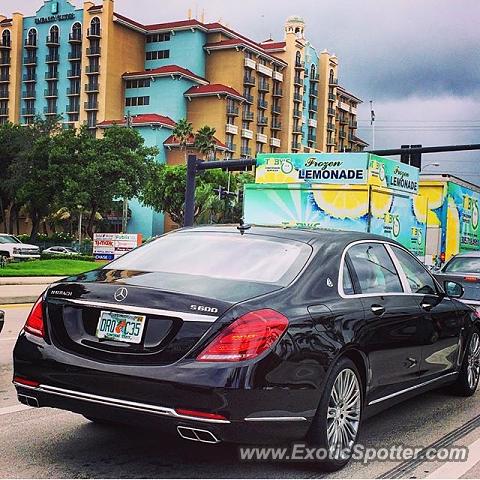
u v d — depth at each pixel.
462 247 22.92
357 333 4.80
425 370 6.01
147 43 101.19
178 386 3.97
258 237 5.27
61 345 4.50
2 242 37.53
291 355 4.20
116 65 96.19
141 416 4.11
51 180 62.88
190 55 98.31
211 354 4.02
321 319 4.53
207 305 4.15
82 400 4.29
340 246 5.27
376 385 5.13
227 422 3.94
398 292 5.75
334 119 123.69
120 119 96.94
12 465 4.59
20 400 4.69
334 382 4.59
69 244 73.19
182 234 5.59
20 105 104.06
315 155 17.62
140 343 4.21
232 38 103.62
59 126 72.88
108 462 4.70
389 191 17.98
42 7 101.69
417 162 21.98
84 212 73.56
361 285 5.25
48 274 27.94
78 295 4.54
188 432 4.03
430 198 21.16
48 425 5.56
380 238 5.93
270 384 4.07
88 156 61.97
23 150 69.56
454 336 6.61
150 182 66.19
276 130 109.56
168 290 4.34
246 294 4.35
